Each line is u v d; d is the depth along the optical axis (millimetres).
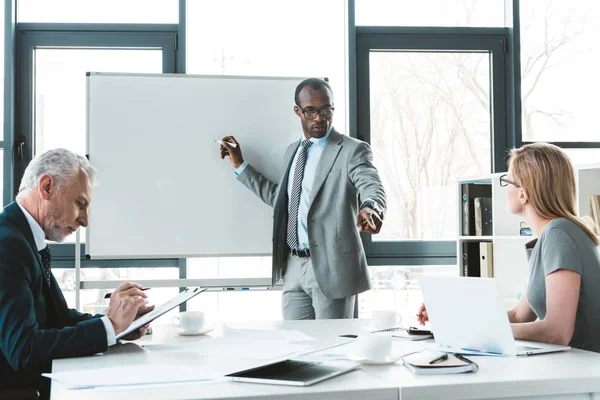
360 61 3930
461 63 4012
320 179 3092
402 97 3963
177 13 3814
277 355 1511
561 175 1916
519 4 3973
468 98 4004
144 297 1723
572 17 3992
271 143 3635
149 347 1683
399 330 1930
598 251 1823
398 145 3953
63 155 1844
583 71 3992
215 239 3578
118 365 1442
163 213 3545
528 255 2010
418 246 3924
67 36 3762
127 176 3529
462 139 3988
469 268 3633
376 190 2891
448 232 3961
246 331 1927
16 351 1539
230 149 3574
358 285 3084
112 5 3801
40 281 1739
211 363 1438
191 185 3572
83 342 1569
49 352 1542
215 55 3809
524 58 3979
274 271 3230
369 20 3957
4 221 1731
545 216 1914
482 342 1546
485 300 1510
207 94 3607
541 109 3973
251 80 3635
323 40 3896
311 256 3082
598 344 1758
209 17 3809
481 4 4020
